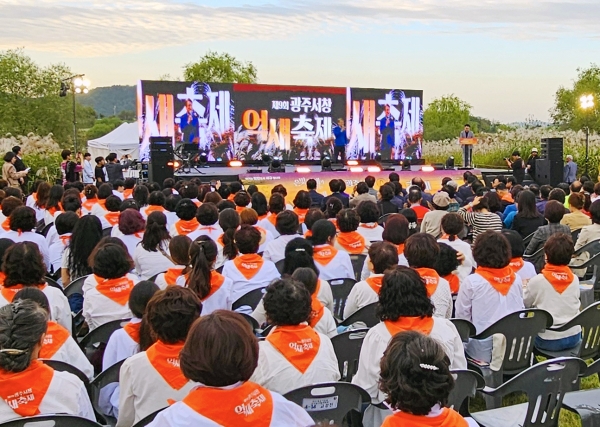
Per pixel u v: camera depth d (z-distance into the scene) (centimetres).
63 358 336
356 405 291
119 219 638
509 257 431
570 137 2730
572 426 419
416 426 203
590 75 3694
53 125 3756
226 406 200
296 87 2091
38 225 925
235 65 4344
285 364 301
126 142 2478
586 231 676
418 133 2277
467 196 1229
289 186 1612
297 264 458
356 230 672
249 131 2050
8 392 249
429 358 203
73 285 515
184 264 468
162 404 280
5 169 1452
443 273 472
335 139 2003
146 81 1928
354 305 447
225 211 653
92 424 248
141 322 329
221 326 203
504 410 334
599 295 660
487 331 396
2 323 253
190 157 1792
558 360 302
